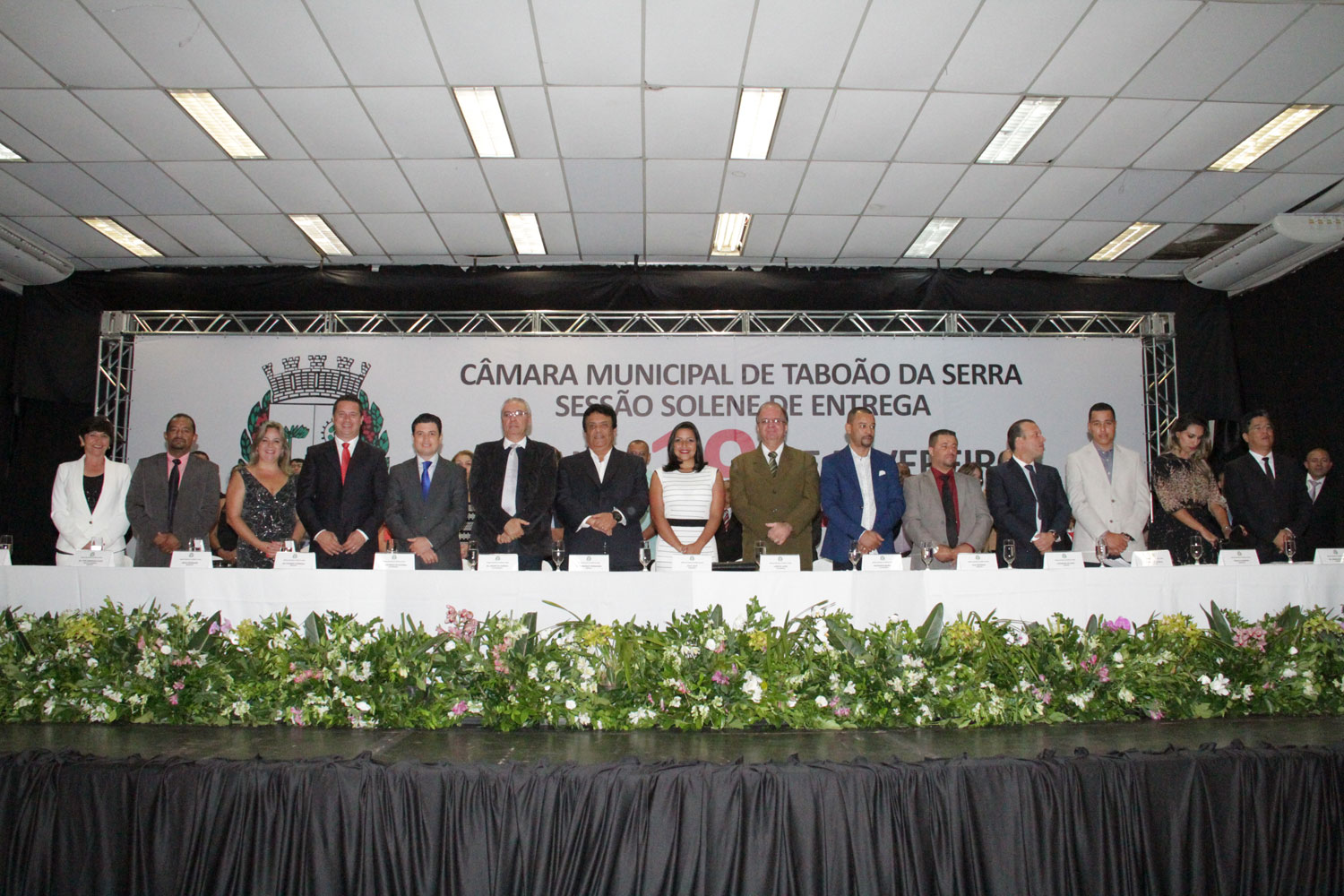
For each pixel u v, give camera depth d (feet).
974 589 7.73
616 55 13.44
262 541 12.15
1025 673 7.38
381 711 7.11
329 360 21.03
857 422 12.59
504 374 21.08
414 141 16.15
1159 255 21.48
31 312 21.01
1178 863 5.83
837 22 12.62
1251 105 14.74
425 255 21.77
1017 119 15.46
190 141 16.17
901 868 5.54
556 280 21.56
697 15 12.46
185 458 14.39
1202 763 6.00
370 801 5.63
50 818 5.69
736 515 12.48
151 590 7.80
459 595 7.63
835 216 19.43
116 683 7.22
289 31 12.87
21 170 17.30
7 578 7.94
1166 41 13.03
